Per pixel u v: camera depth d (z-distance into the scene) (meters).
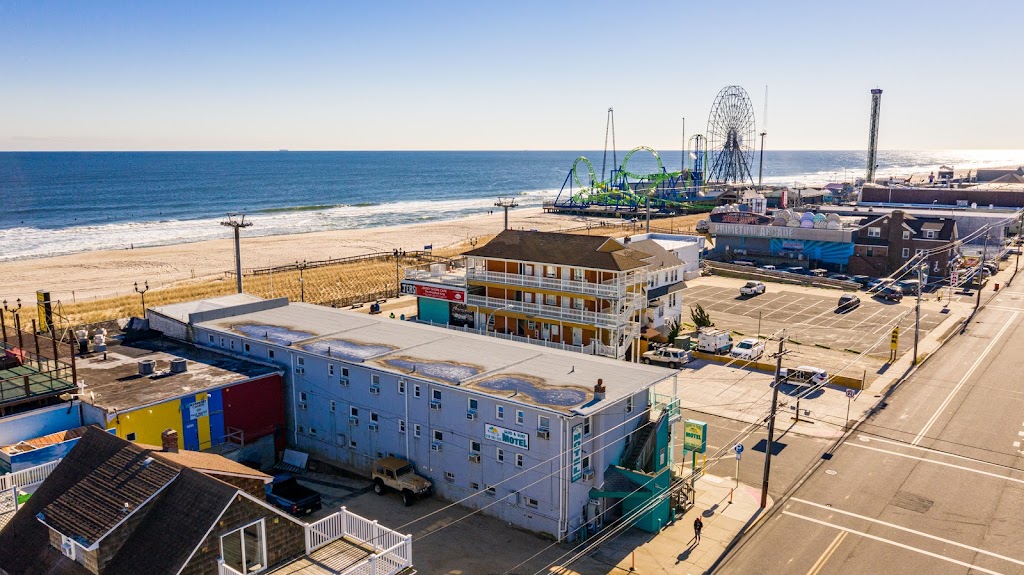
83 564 24.81
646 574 35.94
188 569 23.31
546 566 36.72
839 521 41.16
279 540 26.58
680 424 52.62
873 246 118.56
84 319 90.19
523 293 68.38
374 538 28.33
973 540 38.94
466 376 44.75
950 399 60.94
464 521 41.69
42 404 42.62
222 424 48.09
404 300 101.81
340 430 49.22
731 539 39.41
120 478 26.75
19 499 32.25
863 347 76.88
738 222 131.88
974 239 134.25
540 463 39.62
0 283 121.56
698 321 82.75
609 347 61.25
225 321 60.12
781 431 54.31
